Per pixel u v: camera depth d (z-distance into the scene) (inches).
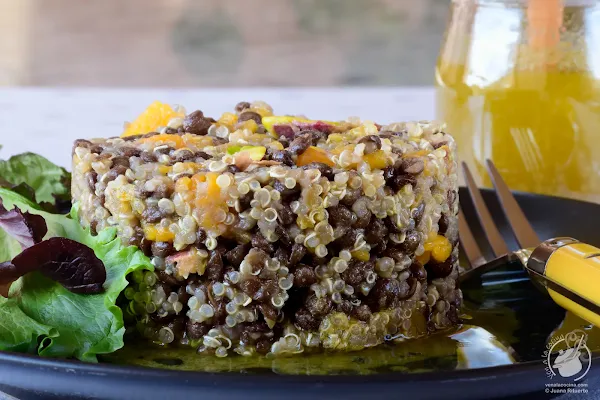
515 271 14.6
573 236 15.8
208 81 35.3
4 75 35.1
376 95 27.2
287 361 12.3
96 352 12.1
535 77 16.8
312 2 34.6
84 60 35.0
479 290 14.5
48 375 11.1
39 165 16.0
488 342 13.0
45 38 34.9
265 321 12.4
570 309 13.2
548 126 17.1
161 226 12.3
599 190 17.3
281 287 12.3
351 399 10.8
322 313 12.5
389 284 12.7
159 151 12.9
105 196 12.7
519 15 16.8
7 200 13.6
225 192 12.1
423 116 24.1
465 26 17.5
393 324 12.9
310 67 35.2
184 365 12.2
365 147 12.5
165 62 35.1
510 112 17.1
